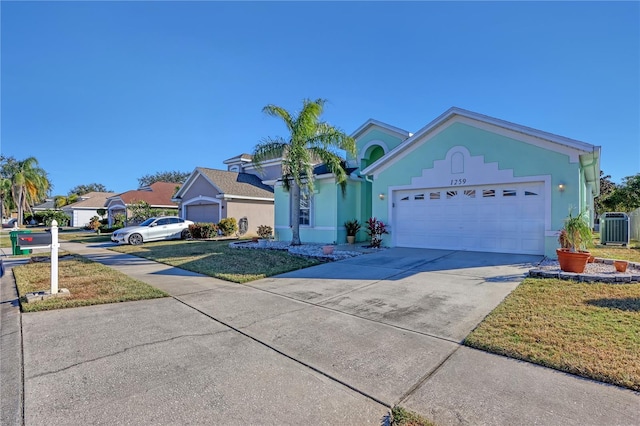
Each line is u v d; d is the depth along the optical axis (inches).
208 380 120.8
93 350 147.6
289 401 107.1
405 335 164.7
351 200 633.0
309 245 548.7
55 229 243.6
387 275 307.0
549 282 260.7
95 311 207.3
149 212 1011.3
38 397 109.7
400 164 503.2
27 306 212.5
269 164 1016.2
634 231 722.2
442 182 464.4
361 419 97.5
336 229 585.9
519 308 196.4
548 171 389.4
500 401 105.3
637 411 98.5
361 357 140.2
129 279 302.5
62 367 131.2
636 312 183.8
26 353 144.5
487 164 430.0
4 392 113.0
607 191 1440.7
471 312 197.8
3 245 676.1
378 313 200.5
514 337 153.8
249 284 283.4
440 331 169.3
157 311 207.2
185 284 285.6
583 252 285.9
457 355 140.7
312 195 618.5
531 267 324.8
